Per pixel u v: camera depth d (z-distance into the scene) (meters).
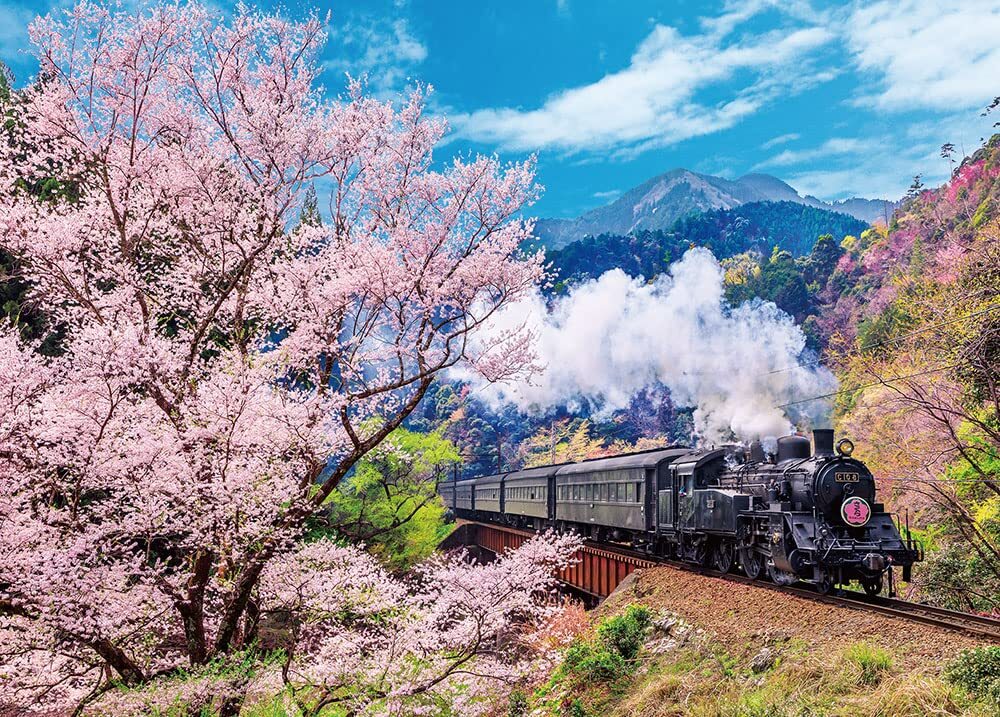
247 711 10.62
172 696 9.45
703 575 17.97
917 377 17.52
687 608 16.27
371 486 24.17
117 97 10.16
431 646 10.52
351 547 12.52
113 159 10.59
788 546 14.80
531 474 35.78
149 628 10.36
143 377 9.31
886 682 9.41
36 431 8.84
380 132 11.21
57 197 11.25
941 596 17.70
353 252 10.84
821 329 81.62
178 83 10.51
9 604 8.72
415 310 11.30
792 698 10.26
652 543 22.80
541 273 11.27
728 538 18.11
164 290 11.41
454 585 10.35
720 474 19.75
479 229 11.23
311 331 10.66
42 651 9.80
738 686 11.76
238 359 10.20
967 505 17.58
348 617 12.12
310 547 11.78
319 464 10.88
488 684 12.61
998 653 8.66
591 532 28.34
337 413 11.31
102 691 9.79
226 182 10.78
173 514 9.88
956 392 16.53
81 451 9.02
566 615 18.70
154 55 10.20
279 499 10.11
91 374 8.70
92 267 10.60
